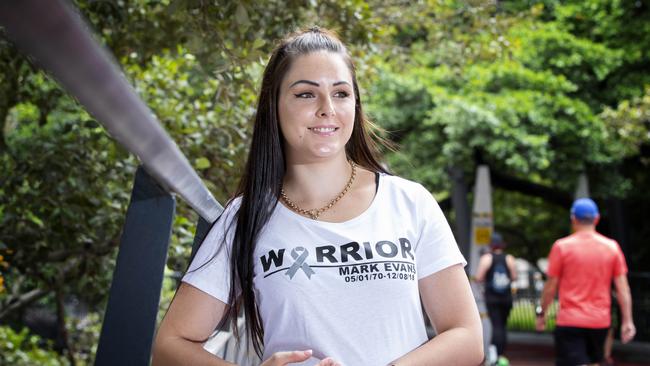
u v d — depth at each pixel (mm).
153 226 1688
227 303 1952
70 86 821
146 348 1658
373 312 1836
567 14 18656
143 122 1089
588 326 7703
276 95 1999
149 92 5953
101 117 977
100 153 5281
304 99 1959
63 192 5117
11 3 621
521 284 29391
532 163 16766
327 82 1967
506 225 26422
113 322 1660
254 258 1911
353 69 2066
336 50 2014
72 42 726
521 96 16703
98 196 5207
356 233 1902
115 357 1651
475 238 16516
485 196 16594
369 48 5699
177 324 1914
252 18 4398
